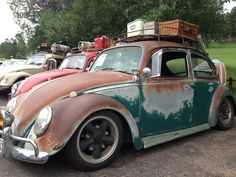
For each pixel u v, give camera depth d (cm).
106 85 446
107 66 545
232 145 537
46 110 397
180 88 532
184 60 563
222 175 416
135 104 464
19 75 1035
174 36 583
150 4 1268
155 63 504
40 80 767
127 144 528
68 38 1833
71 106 405
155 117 492
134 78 471
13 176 407
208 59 617
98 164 425
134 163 453
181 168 437
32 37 2503
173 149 513
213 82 612
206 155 488
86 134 420
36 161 384
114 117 439
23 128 410
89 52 909
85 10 1748
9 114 437
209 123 598
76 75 482
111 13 1619
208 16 1254
